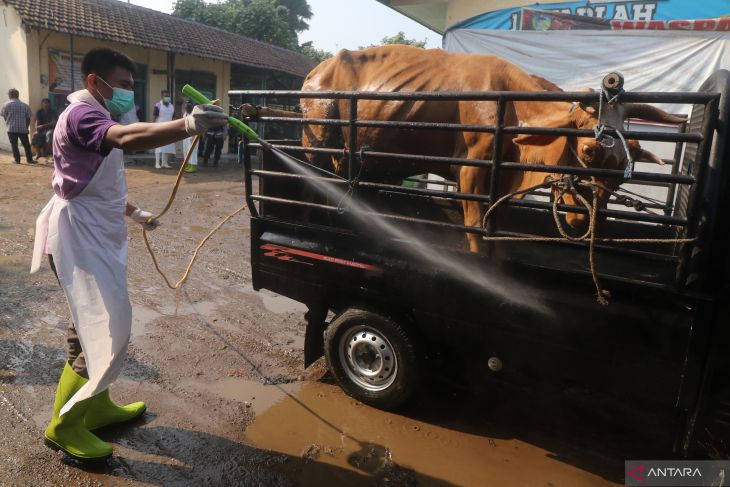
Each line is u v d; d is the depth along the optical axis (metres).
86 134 2.53
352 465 3.12
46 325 4.62
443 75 4.01
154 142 2.41
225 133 15.69
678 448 2.73
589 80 7.52
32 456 3.02
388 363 3.60
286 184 4.41
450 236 5.02
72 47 14.26
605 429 3.59
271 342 4.64
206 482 2.91
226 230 8.33
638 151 3.54
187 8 28.78
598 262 3.73
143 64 16.61
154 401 3.65
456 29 8.42
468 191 3.74
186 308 5.23
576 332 2.85
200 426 3.41
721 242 2.45
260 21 28.66
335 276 3.66
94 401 3.20
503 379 3.75
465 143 3.78
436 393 3.97
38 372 3.88
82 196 2.74
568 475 3.12
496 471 3.13
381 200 5.54
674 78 7.01
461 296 3.20
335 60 4.65
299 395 3.87
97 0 16.67
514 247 4.17
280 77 22.09
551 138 2.88
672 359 2.61
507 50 8.03
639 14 7.34
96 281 2.76
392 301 3.46
